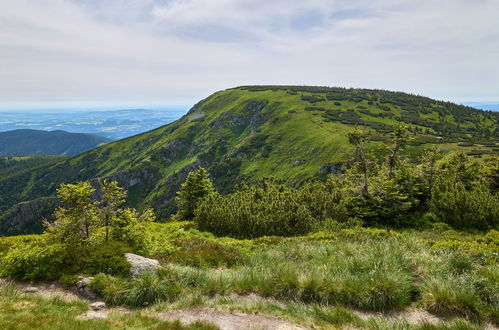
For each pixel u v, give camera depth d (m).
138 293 8.48
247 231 22.44
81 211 12.34
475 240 15.73
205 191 42.34
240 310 7.64
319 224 22.83
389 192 25.05
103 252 10.38
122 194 13.69
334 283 8.27
